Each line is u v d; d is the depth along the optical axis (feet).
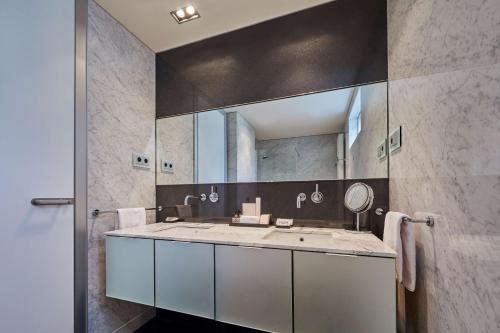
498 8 1.77
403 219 3.14
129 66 5.82
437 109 2.71
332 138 5.18
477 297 1.99
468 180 2.13
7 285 2.93
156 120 6.68
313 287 3.21
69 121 3.74
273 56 5.65
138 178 5.99
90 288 4.55
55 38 3.56
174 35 6.10
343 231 4.54
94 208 4.76
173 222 6.04
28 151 3.19
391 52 4.48
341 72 5.09
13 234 3.00
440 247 2.65
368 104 4.87
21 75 3.13
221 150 6.10
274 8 5.29
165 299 4.13
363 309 2.99
